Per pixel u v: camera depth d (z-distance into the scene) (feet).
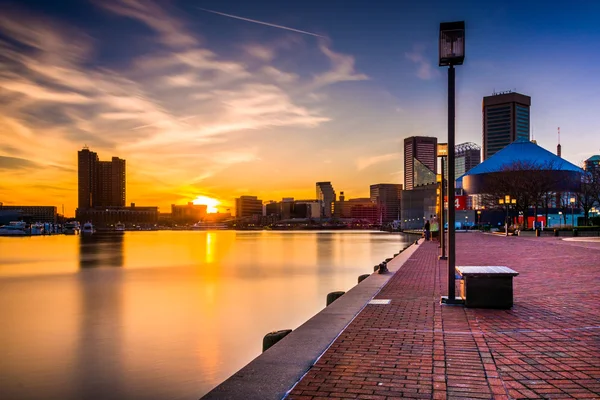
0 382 47.47
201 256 242.58
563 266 65.87
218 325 73.00
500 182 276.41
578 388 17.78
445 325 28.84
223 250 299.17
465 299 35.24
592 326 28.43
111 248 339.36
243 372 19.72
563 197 310.86
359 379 18.86
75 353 57.72
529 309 34.14
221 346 60.44
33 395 43.98
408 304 36.58
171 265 188.96
